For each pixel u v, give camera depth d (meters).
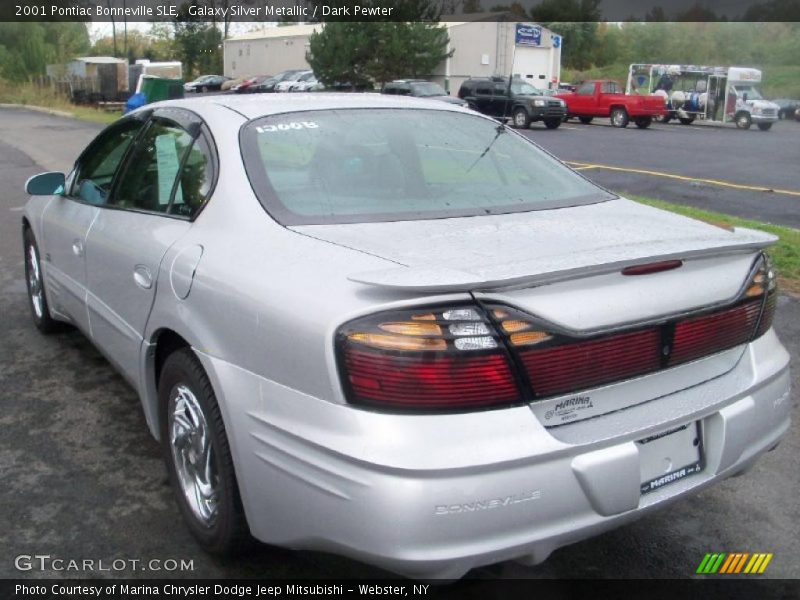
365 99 3.81
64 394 4.61
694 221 3.28
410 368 2.24
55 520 3.36
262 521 2.62
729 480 3.75
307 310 2.41
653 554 3.19
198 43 59.00
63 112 31.27
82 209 4.28
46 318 5.44
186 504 3.18
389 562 2.26
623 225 3.05
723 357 2.87
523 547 2.32
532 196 3.40
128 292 3.50
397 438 2.24
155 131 3.83
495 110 29.14
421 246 2.69
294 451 2.42
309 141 3.33
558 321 2.36
